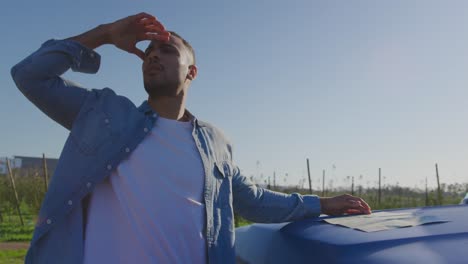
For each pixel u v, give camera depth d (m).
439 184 18.64
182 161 1.78
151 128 1.79
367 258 1.42
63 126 1.81
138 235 1.65
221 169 1.91
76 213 1.68
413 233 1.57
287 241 1.81
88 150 1.70
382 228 1.69
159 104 1.92
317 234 1.75
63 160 1.71
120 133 1.73
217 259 1.78
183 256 1.69
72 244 1.64
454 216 1.84
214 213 1.83
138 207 1.67
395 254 1.41
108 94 1.80
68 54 1.76
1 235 12.48
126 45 1.91
